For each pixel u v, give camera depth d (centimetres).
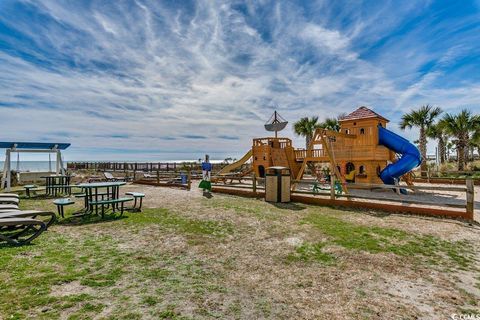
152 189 1542
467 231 640
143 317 285
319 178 2047
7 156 1407
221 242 554
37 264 416
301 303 323
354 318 293
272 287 364
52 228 644
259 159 1958
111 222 711
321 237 591
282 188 1034
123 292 338
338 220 750
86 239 559
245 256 478
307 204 1008
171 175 2148
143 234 602
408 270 425
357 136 1616
